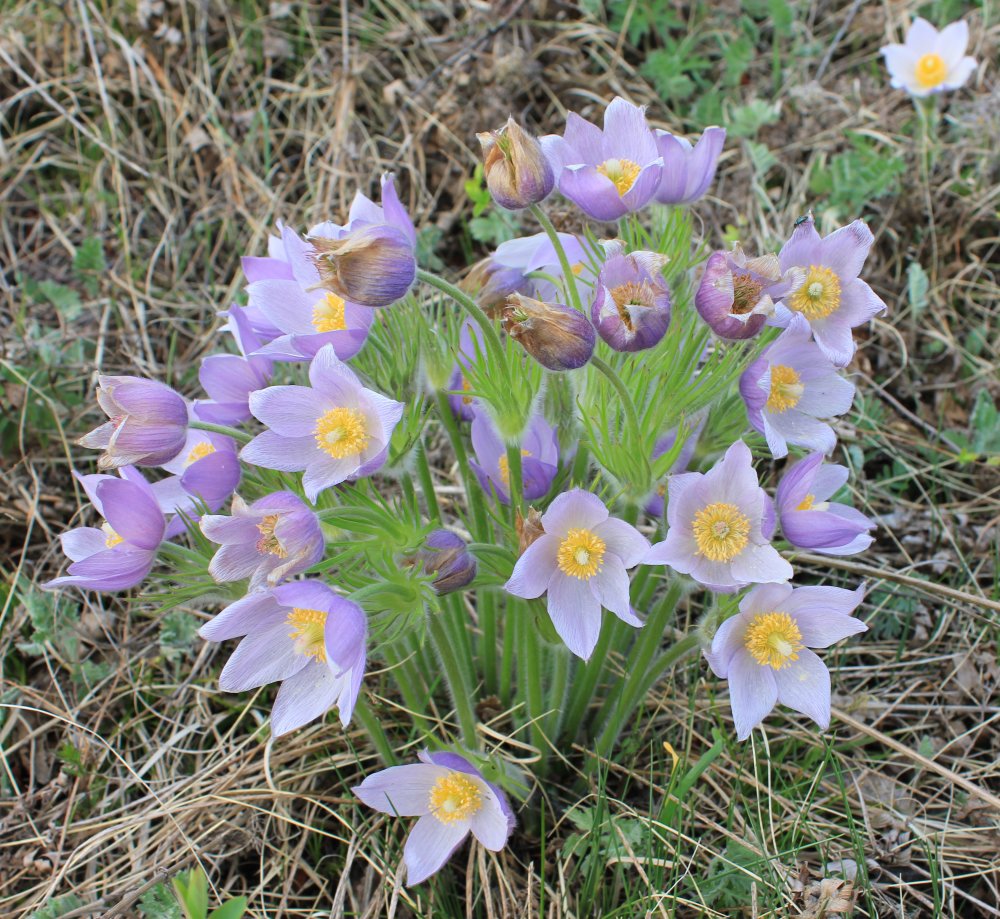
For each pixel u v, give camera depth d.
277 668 0.51
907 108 0.90
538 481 0.57
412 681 0.62
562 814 0.63
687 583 0.54
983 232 0.84
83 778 0.64
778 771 0.62
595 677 0.61
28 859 0.61
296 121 0.91
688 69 0.92
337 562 0.52
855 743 0.64
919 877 0.60
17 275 0.83
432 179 0.88
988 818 0.61
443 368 0.58
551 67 0.91
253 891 0.60
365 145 0.88
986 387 0.78
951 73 0.85
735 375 0.53
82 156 0.88
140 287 0.84
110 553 0.53
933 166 0.85
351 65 0.91
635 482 0.55
